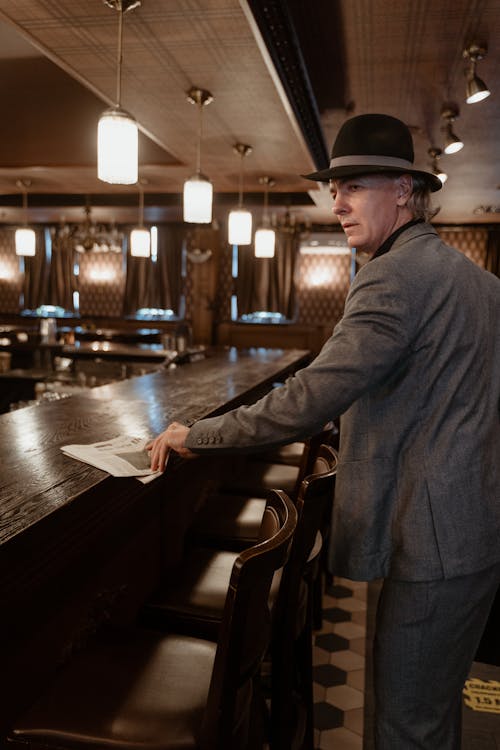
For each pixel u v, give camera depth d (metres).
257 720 1.55
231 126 4.37
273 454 3.20
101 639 1.38
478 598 1.30
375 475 1.30
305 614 1.78
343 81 3.69
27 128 5.67
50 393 3.48
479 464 1.26
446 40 3.10
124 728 1.10
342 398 1.23
